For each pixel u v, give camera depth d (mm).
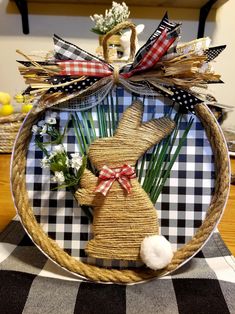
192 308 347
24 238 515
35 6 1183
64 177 409
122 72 416
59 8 1188
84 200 405
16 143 427
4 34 1210
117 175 399
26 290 372
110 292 384
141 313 342
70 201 440
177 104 427
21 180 432
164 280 409
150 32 1205
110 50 499
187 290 380
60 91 408
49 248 423
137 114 415
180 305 352
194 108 421
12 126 936
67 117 434
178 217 437
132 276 405
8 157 926
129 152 405
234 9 1208
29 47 1222
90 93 426
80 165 404
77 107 430
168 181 435
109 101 429
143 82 420
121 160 404
